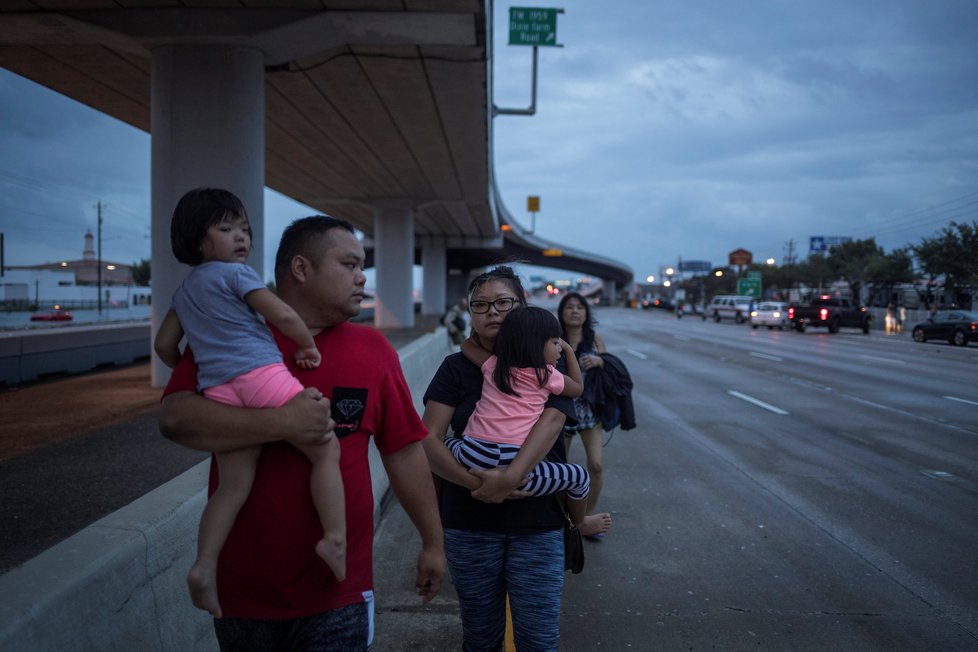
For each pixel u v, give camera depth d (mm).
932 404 12227
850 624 4027
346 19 11367
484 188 32344
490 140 22906
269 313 1844
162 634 2635
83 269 106938
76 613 2135
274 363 1843
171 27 11047
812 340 31000
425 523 2197
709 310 55875
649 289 139250
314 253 1996
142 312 66188
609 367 5309
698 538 5477
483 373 2713
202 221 1936
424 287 60812
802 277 79000
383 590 4484
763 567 4887
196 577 1744
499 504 2641
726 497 6590
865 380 15727
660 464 7871
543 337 2604
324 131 20500
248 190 11477
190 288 1888
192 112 11188
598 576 4734
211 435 1784
